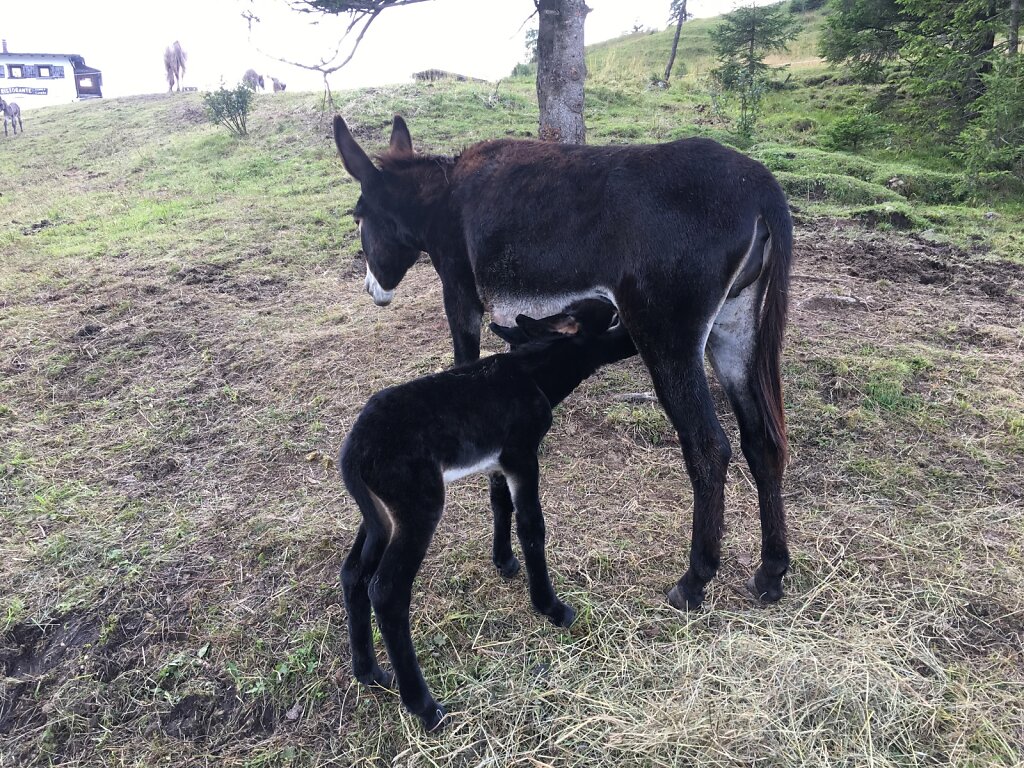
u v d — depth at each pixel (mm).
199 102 16234
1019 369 4453
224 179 10469
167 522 3461
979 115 11031
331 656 2646
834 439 3787
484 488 3623
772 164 10047
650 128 11383
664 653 2545
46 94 33656
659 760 2146
